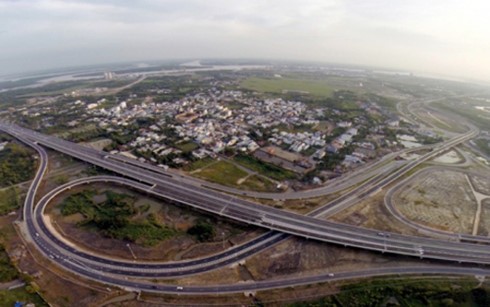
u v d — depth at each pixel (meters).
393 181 186.88
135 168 194.88
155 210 153.25
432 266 117.88
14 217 145.12
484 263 118.69
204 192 166.00
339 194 170.38
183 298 101.06
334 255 122.88
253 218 142.75
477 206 160.00
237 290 104.88
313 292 104.00
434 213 152.88
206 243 128.88
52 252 121.56
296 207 156.38
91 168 197.38
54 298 99.56
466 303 100.38
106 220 140.50
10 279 106.19
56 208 154.00
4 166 196.25
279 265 116.81
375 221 145.00
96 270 112.69
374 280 109.31
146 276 110.44
